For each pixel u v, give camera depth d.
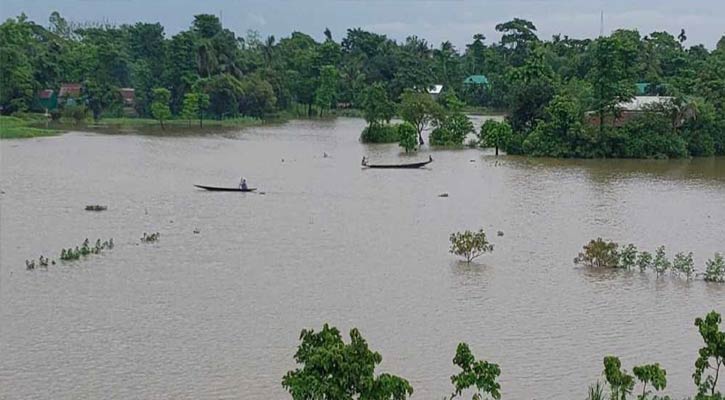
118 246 64.44
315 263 60.34
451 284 55.28
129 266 58.50
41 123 182.62
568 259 62.47
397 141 156.88
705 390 33.75
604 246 60.72
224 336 44.62
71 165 112.75
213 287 53.62
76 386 38.06
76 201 84.31
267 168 114.88
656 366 31.19
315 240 68.12
